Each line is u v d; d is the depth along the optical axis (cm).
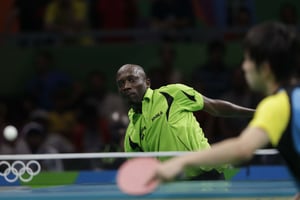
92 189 1061
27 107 2595
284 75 764
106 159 1329
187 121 1401
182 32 2805
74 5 2805
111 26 2839
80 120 2533
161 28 2805
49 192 1044
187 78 2695
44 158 1209
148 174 646
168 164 652
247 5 2930
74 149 2464
